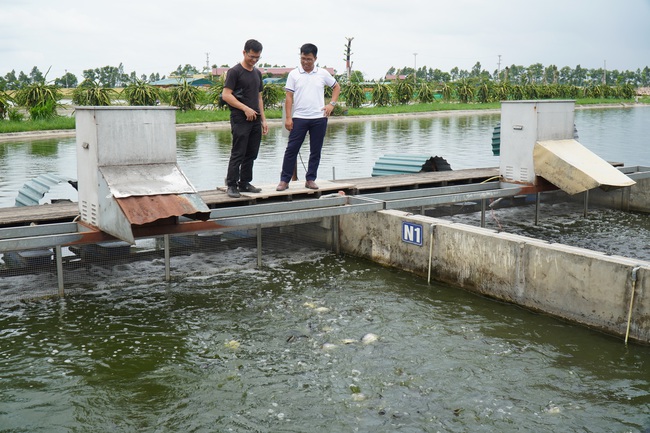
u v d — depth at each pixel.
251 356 5.75
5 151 24.33
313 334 6.21
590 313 6.33
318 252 9.27
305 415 4.75
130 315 6.76
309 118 8.70
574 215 11.49
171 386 5.21
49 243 6.77
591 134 28.06
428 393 5.06
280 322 6.53
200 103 46.03
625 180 9.31
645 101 76.00
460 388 5.14
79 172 7.27
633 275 5.89
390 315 6.72
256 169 17.56
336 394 5.05
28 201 9.53
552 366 5.53
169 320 6.62
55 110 38.53
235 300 7.20
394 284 7.82
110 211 6.66
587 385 5.19
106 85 42.16
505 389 5.12
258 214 8.02
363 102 54.16
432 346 5.93
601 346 5.95
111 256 7.83
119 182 6.71
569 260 6.45
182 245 8.27
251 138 8.45
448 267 7.75
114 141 6.84
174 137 7.18
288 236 8.98
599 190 11.95
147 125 7.00
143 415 4.77
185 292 7.47
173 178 7.03
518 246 6.91
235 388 5.16
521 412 4.77
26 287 7.39
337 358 5.68
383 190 10.05
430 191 9.74
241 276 8.09
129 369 5.51
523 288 6.93
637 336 5.96
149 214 6.43
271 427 4.59
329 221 9.27
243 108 7.98
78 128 7.17
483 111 52.91
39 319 6.64
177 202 6.70
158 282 7.83
